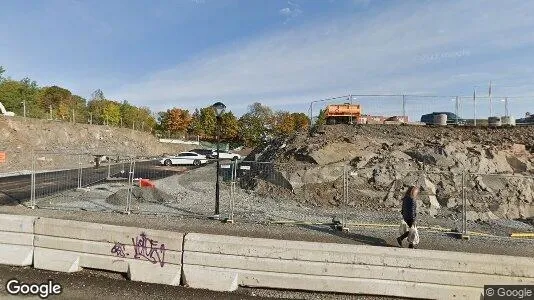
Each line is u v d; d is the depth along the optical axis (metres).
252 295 5.78
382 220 11.04
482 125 20.98
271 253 5.97
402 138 18.52
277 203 13.45
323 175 14.86
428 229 10.02
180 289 5.86
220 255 6.03
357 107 24.28
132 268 6.18
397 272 5.79
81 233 6.48
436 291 5.71
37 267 6.56
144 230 6.26
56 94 67.75
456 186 13.80
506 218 12.66
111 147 46.56
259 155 20.92
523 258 5.73
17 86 52.81
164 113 74.88
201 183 18.05
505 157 15.87
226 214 10.98
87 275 6.29
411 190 8.05
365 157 15.67
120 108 68.56
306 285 5.86
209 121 65.56
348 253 5.89
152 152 54.38
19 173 22.41
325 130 20.41
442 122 22.83
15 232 6.74
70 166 28.70
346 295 5.86
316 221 10.45
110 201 12.45
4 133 32.50
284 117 71.69
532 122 24.19
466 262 5.73
